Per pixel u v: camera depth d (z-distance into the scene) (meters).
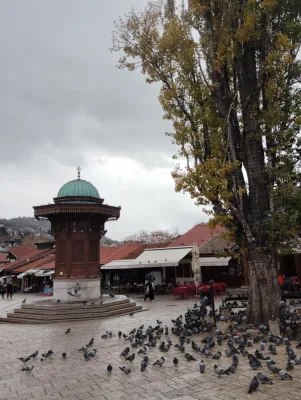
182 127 13.42
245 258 13.42
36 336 13.80
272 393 6.62
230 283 30.86
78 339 12.78
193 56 13.80
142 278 35.50
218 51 13.42
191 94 13.84
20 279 45.66
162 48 13.66
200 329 12.30
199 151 13.19
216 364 8.57
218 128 13.53
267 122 12.55
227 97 14.05
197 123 13.81
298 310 13.96
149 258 31.52
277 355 9.02
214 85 13.81
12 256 57.12
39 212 21.09
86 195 22.66
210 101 14.15
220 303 20.83
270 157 13.04
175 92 13.66
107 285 33.53
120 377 8.07
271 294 12.35
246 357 8.99
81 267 21.19
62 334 13.94
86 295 20.94
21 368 9.30
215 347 10.29
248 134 13.48
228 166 12.20
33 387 7.75
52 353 10.07
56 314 17.73
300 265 26.05
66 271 21.05
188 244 34.88
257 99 13.47
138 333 11.42
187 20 14.35
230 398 6.52
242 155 13.84
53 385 7.81
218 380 7.49
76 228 21.48
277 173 12.36
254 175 13.32
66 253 21.25
